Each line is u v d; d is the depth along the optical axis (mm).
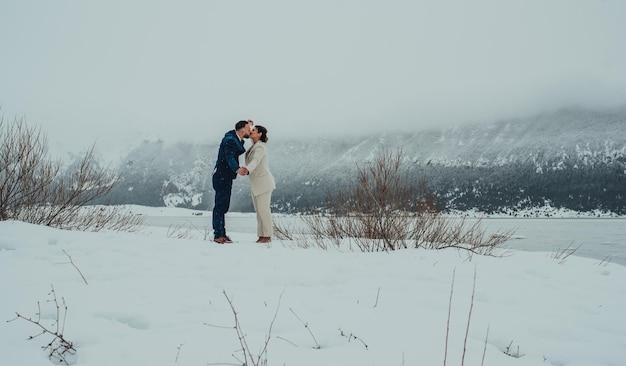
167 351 1996
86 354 1938
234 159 6215
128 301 2785
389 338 2275
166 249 4973
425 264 4441
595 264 5043
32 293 2830
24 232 4914
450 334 2375
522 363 2025
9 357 1855
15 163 5719
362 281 3672
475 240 5828
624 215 153375
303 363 1905
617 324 2754
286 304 2873
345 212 6273
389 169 5969
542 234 43219
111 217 6996
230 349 2041
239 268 4070
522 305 3111
